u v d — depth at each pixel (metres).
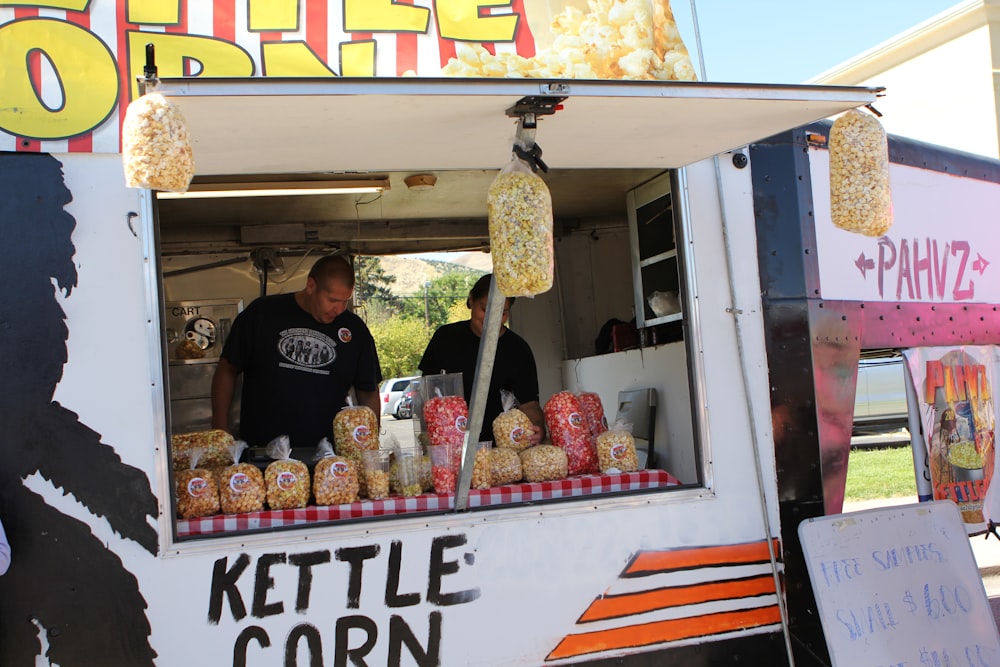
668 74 3.09
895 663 3.01
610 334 4.73
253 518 2.79
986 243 4.12
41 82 2.58
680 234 3.30
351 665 2.77
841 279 3.54
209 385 4.67
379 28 2.78
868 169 2.51
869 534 3.13
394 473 3.05
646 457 3.81
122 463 2.63
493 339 2.57
